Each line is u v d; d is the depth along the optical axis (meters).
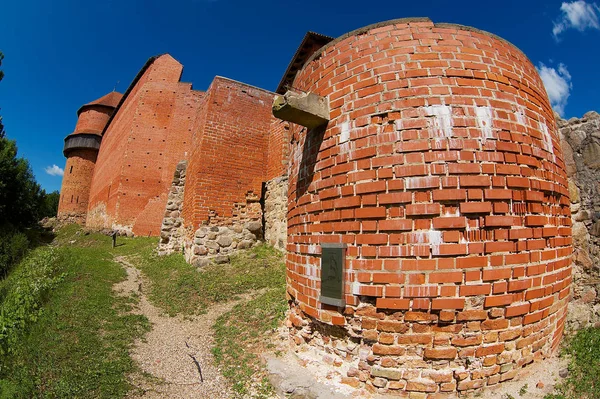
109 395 3.85
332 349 3.70
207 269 9.94
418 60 3.58
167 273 10.52
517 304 3.27
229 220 11.38
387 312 3.25
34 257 13.48
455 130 3.34
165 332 6.11
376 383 3.25
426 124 3.38
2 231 19.42
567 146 5.61
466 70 3.54
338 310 3.56
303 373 3.80
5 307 7.15
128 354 5.04
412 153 3.33
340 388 3.42
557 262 3.67
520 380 3.32
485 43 3.75
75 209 37.12
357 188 3.52
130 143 26.47
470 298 3.14
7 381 4.18
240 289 7.98
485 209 3.20
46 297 7.45
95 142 38.31
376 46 3.76
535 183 3.50
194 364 4.75
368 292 3.32
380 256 3.29
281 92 16.64
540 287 3.43
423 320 3.15
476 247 3.16
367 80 3.70
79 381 4.10
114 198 26.78
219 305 7.32
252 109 12.42
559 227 3.77
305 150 4.39
